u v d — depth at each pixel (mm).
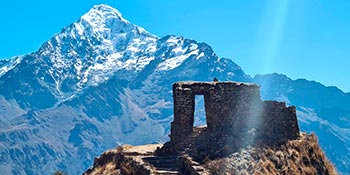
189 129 59938
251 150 57438
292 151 61250
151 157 56750
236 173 52500
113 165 59844
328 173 64938
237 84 62562
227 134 59125
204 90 61438
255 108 63062
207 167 52812
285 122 64875
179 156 56094
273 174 55469
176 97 60469
